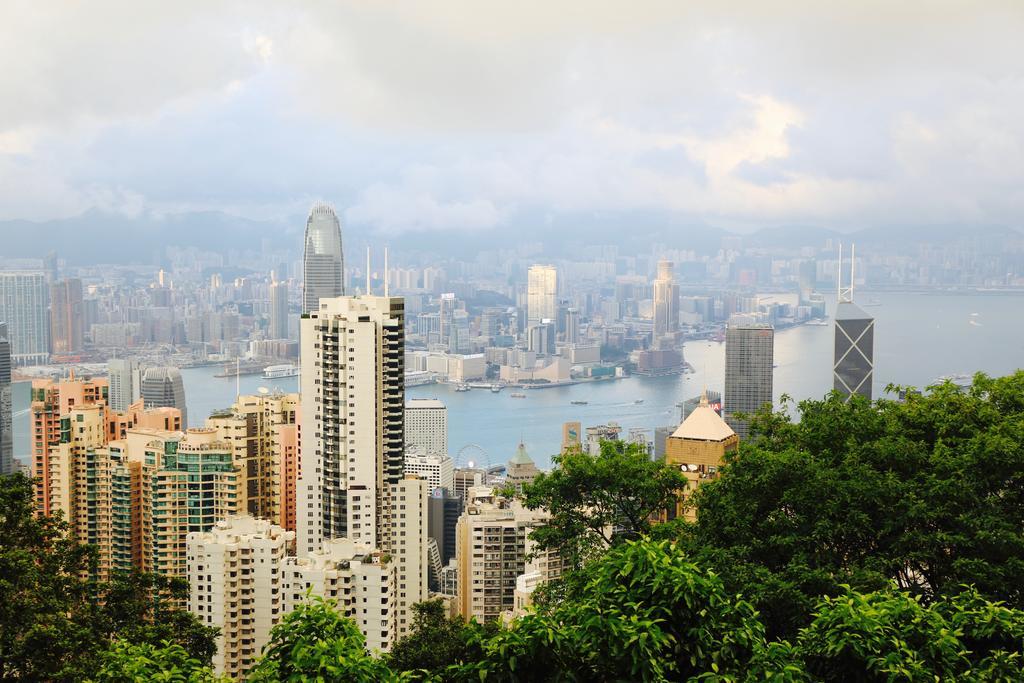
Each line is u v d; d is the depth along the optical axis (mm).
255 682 18453
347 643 18719
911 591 27438
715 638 18922
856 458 28938
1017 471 27844
